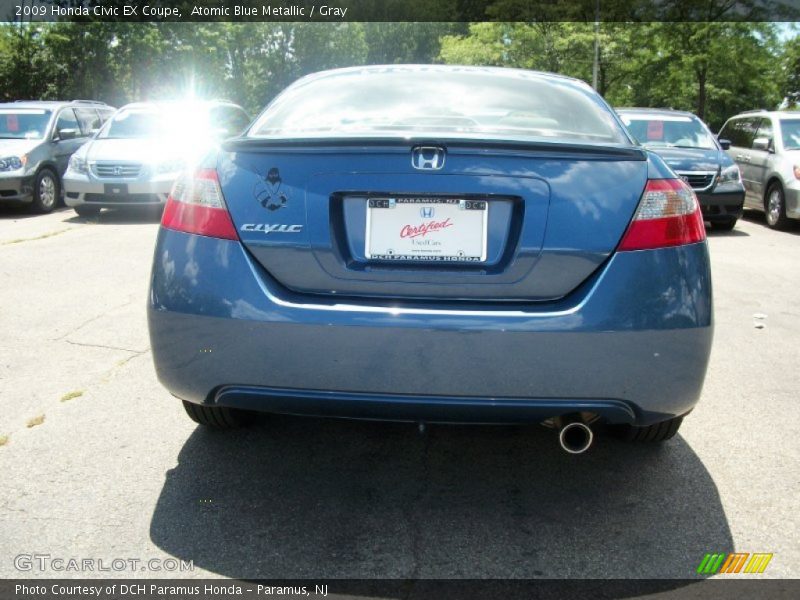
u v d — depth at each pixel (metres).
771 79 31.48
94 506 2.73
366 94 3.27
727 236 10.65
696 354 2.47
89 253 7.83
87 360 4.36
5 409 3.62
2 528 2.57
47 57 28.34
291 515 2.71
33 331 4.93
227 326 2.44
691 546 2.53
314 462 3.13
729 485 2.97
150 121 11.91
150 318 2.59
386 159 2.44
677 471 3.09
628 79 33.16
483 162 2.42
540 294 2.41
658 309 2.40
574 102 3.23
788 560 2.45
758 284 7.03
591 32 31.45
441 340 2.35
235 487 2.90
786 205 11.24
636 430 3.16
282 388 2.44
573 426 2.53
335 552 2.47
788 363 4.57
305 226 2.45
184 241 2.55
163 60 26.86
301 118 3.11
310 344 2.39
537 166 2.43
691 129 11.70
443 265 2.43
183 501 2.79
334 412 2.48
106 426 3.44
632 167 2.51
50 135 12.48
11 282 6.36
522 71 3.57
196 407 3.20
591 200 2.43
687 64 29.45
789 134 12.05
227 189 2.53
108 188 10.65
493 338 2.34
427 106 3.15
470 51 35.03
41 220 10.98
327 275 2.44
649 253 2.43
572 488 2.94
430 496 2.86
